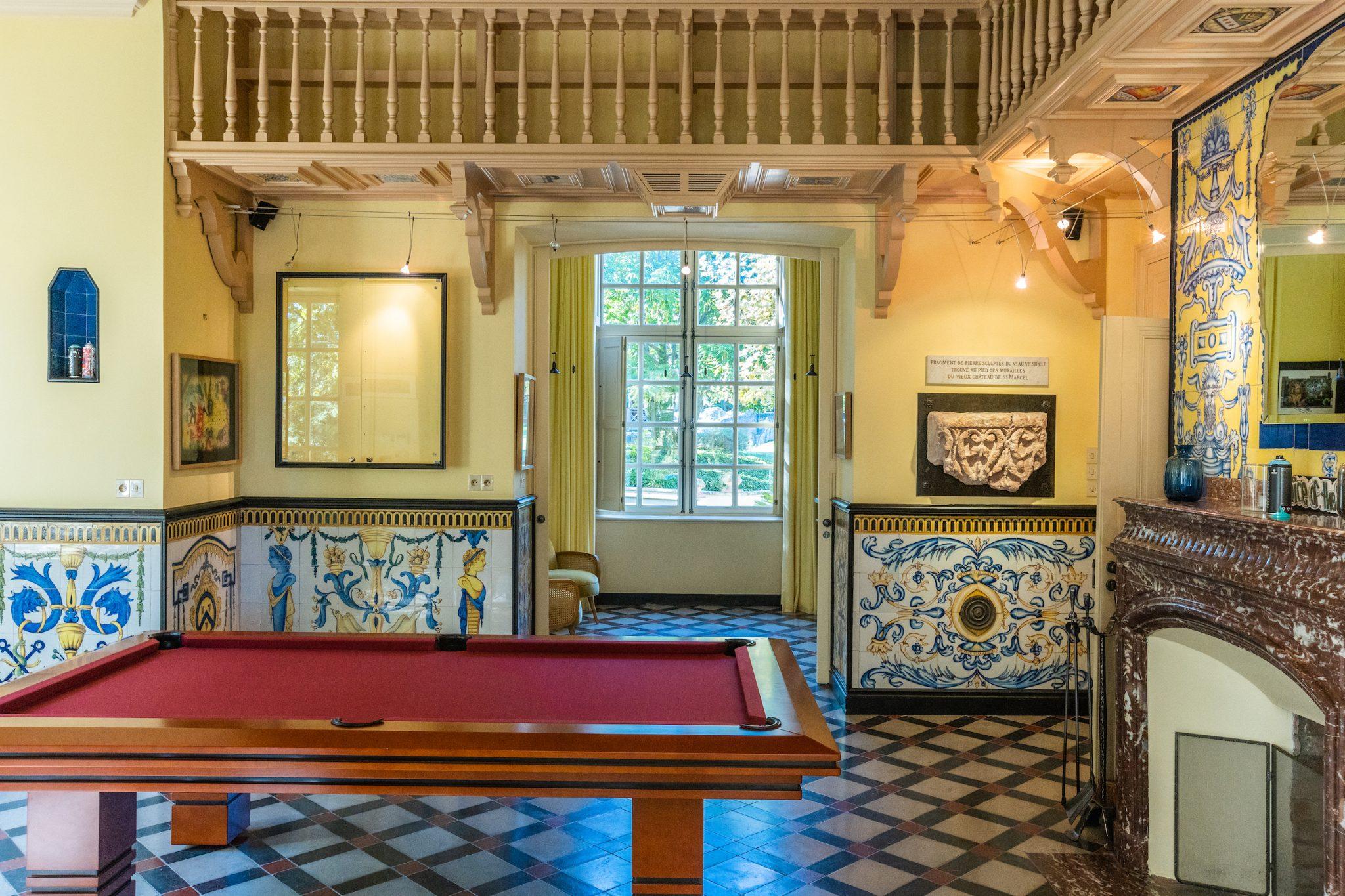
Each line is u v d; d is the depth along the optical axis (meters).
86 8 5.23
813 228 6.29
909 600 6.16
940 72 5.80
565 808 4.55
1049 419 6.18
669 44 5.96
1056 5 4.30
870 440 6.19
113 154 5.28
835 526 6.71
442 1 5.26
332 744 2.66
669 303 9.91
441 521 6.13
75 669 3.27
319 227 6.19
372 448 6.14
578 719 2.93
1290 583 2.95
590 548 9.58
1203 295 4.17
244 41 6.00
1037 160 5.14
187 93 5.54
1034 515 6.13
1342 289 3.21
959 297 6.17
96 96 5.28
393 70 5.29
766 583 9.84
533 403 6.74
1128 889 3.75
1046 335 6.18
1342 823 2.79
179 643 3.83
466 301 6.18
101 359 5.29
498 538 6.11
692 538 9.85
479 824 4.34
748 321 9.91
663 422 9.94
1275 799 3.52
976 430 6.08
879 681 6.19
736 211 6.16
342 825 4.31
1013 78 4.79
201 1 5.28
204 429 5.71
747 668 3.38
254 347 6.21
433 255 6.17
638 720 2.91
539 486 6.84
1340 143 3.21
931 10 5.37
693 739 2.68
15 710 2.93
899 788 4.85
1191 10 3.21
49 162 5.28
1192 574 3.55
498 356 6.18
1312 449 3.40
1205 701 3.69
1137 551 3.93
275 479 6.22
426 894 3.64
